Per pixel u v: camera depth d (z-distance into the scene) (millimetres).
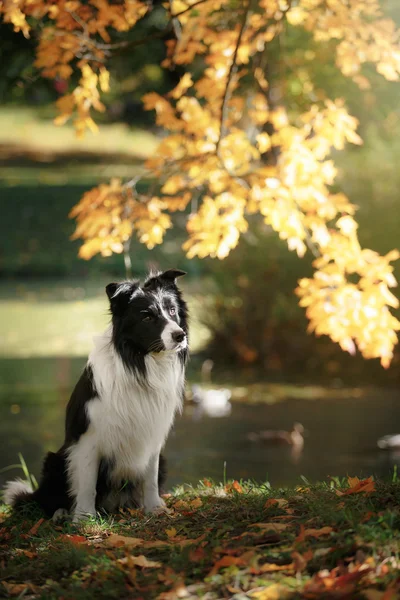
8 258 29719
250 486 8195
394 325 8648
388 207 16688
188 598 5027
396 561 5094
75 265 29047
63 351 18625
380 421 13555
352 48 9875
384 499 6395
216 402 14859
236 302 17875
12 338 19812
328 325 8648
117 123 54312
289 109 13164
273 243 17609
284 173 9055
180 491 8547
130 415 7469
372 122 17266
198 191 9984
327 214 9016
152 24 18859
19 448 12289
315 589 4816
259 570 5199
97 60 9742
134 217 9492
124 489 7867
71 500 7734
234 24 10703
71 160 49125
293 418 13836
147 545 6043
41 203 35719
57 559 5898
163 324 7398
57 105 9859
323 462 11500
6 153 50469
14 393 15352
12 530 7062
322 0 9672
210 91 9922
